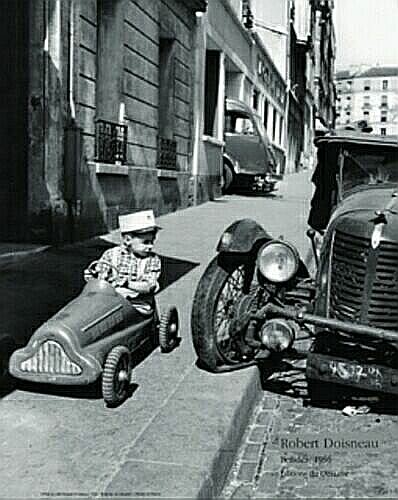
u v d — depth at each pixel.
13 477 4.28
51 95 11.67
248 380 5.98
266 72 38.53
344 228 5.71
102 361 5.41
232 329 6.09
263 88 37.38
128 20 14.66
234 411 5.28
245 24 32.44
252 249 6.08
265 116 39.84
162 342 6.70
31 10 11.57
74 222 12.24
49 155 11.71
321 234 6.75
